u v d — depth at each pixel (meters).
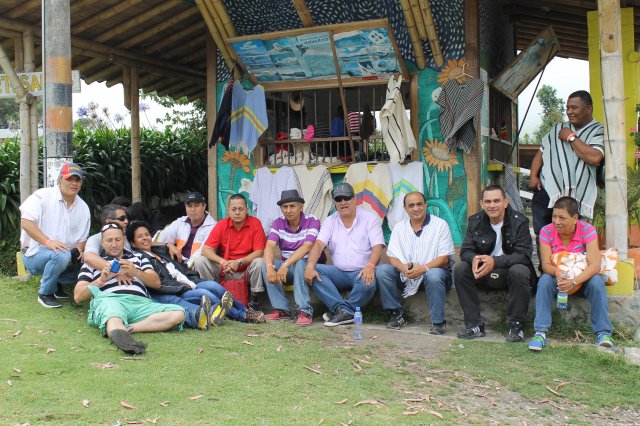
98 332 4.79
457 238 6.77
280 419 3.33
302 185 7.20
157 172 10.89
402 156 6.61
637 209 5.96
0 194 7.72
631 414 3.74
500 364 4.52
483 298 5.58
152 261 5.46
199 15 7.99
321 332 5.36
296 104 7.54
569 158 5.45
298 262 5.81
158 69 9.41
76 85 6.50
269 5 7.11
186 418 3.28
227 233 6.10
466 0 6.66
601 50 5.23
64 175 5.69
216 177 7.73
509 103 8.34
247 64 7.24
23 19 7.36
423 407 3.67
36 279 6.48
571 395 3.98
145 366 4.07
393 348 4.91
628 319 5.07
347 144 7.33
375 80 6.99
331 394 3.79
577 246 4.95
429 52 6.79
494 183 7.46
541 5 7.98
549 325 4.89
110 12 7.24
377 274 5.59
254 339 4.98
